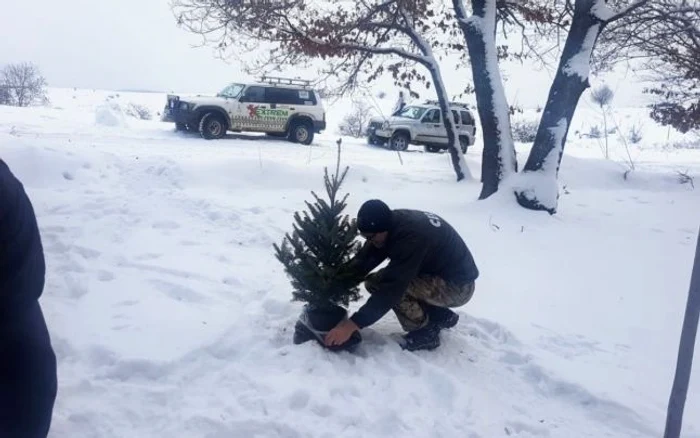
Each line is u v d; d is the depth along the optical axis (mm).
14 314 2148
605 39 13328
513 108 13688
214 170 9828
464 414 3639
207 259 6008
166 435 3182
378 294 3936
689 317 2891
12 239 2062
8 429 2230
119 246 6219
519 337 4883
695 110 16500
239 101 20031
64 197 7805
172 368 3770
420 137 22625
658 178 13516
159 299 4895
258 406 3438
